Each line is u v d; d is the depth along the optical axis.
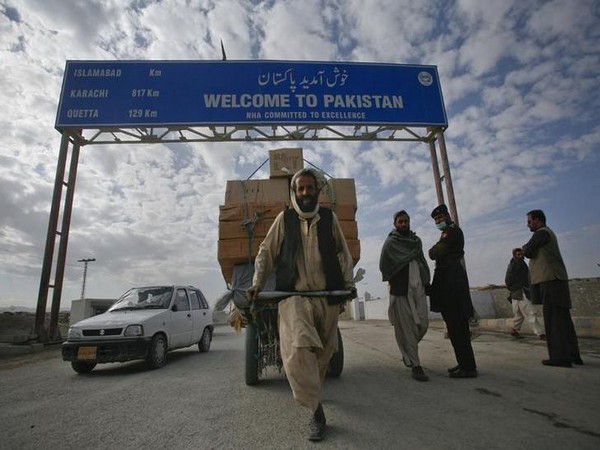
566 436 2.55
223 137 10.30
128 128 9.95
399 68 10.71
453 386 4.00
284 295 2.90
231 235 4.54
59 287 10.26
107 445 2.76
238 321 4.51
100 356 6.07
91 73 10.11
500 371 4.62
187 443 2.73
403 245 4.75
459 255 4.64
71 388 4.94
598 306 11.10
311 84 10.31
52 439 2.92
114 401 4.09
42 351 9.38
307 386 2.63
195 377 5.42
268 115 10.02
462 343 4.43
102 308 16.56
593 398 3.37
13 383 5.39
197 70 10.23
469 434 2.65
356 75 10.51
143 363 7.30
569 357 4.71
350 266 3.16
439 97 10.64
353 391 3.98
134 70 10.16
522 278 8.09
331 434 2.76
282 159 5.02
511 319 9.34
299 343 2.64
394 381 4.39
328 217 3.16
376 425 2.91
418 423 2.91
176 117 9.91
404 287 4.61
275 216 4.57
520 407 3.19
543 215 5.19
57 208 10.09
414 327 4.55
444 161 10.41
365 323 18.72
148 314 6.87
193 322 8.30
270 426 3.04
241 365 6.40
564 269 4.91
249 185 4.85
